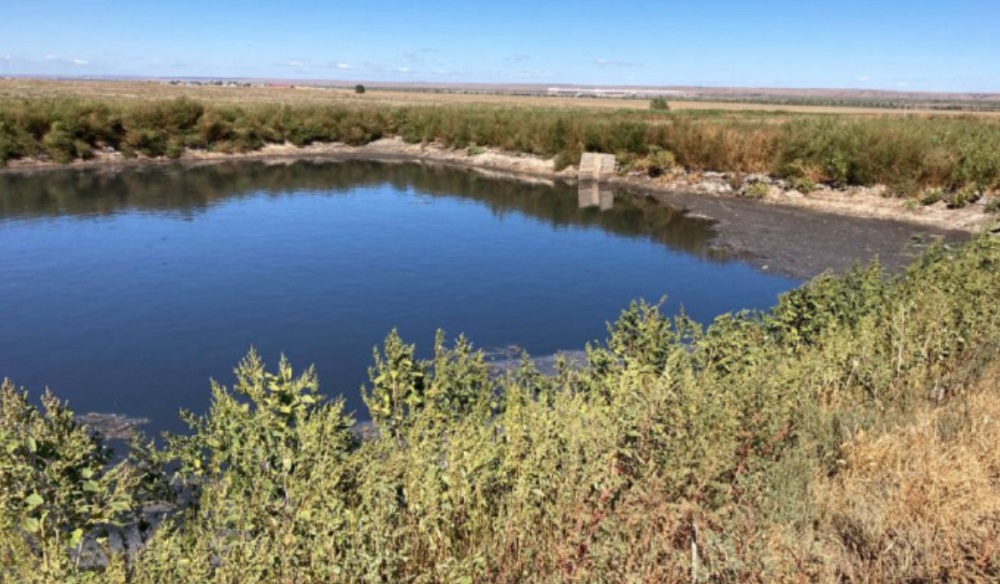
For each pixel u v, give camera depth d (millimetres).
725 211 21641
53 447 3615
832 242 17203
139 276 14242
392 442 4012
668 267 15438
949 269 7691
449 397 4930
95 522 3557
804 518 3852
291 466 3604
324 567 3006
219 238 17891
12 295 12867
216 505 3531
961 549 3414
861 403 5570
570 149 30688
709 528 3420
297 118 38812
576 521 3367
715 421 4121
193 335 10945
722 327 6141
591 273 14977
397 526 3346
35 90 65250
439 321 11812
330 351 10344
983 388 5574
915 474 4039
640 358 5387
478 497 3455
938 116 37656
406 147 39656
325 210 22266
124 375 9344
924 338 6219
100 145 31984
